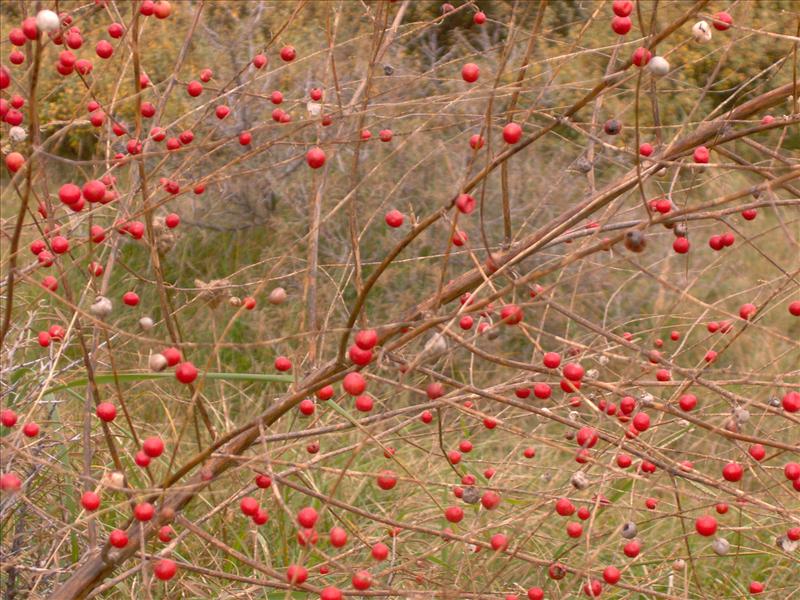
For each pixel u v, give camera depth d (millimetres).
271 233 5914
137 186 2518
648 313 5215
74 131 5352
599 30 4973
